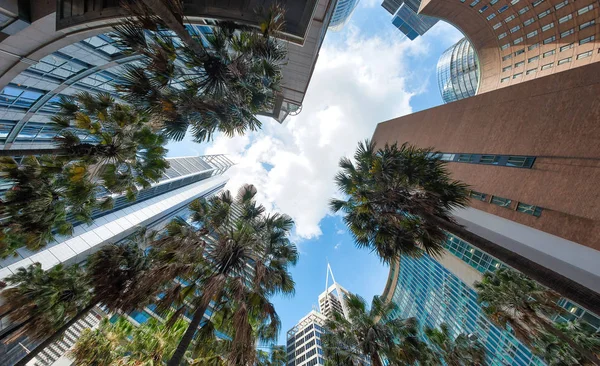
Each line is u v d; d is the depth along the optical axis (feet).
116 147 33.81
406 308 160.56
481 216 66.49
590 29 109.19
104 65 57.88
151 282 26.27
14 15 26.17
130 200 39.19
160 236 32.86
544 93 55.47
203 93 28.58
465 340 61.00
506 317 58.39
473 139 73.36
